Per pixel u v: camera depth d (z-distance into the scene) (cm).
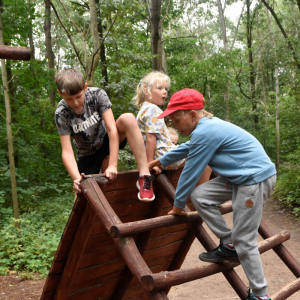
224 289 483
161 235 284
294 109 1161
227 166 206
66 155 226
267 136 2372
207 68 1862
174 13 2362
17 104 1067
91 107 232
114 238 186
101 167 278
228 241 213
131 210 244
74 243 220
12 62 1031
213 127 205
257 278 202
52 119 1227
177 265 332
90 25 763
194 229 237
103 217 188
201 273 206
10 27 918
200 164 204
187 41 2183
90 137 238
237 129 213
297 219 855
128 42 934
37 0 1820
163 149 250
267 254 627
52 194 1013
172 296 468
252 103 2659
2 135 910
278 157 1844
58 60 2281
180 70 2180
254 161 204
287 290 246
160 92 261
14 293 436
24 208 845
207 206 212
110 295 286
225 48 2420
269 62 2495
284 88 1242
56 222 750
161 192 252
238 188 206
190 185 207
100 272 254
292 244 674
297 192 983
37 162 1041
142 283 176
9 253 552
